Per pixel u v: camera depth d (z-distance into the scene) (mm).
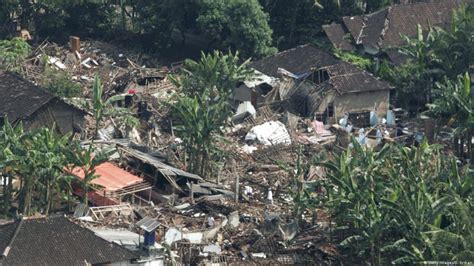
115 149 177750
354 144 164250
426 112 196375
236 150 194500
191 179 180000
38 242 147250
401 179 157250
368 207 152625
